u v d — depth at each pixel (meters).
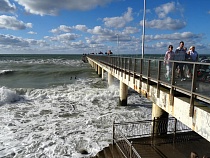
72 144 10.07
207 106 5.19
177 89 6.54
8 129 12.05
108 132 11.55
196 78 5.21
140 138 9.23
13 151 9.41
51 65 72.50
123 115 14.78
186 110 5.62
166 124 9.54
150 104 18.27
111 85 27.11
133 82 11.41
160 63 7.58
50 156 8.96
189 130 10.94
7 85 29.72
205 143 8.76
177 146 8.47
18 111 15.90
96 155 8.55
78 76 41.91
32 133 11.48
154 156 7.67
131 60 12.13
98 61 37.19
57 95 21.23
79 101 19.05
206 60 8.48
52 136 11.04
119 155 7.81
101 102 18.73
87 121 13.45
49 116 14.64
